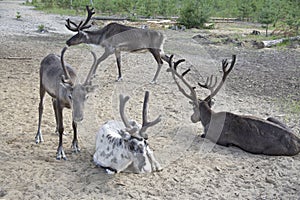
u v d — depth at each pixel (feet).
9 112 27.30
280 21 84.84
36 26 75.31
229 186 18.25
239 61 47.16
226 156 21.35
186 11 78.38
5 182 17.97
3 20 82.58
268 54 52.37
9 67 40.93
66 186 17.81
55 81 20.33
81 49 50.67
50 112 27.68
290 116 28.14
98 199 16.88
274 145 21.36
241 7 100.17
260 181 18.78
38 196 16.97
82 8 104.73
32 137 23.16
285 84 37.40
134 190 17.65
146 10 94.48
